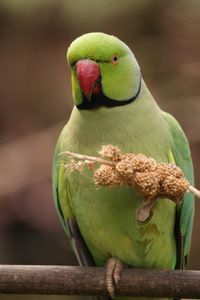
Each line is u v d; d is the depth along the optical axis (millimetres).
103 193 9367
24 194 17234
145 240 9625
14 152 17703
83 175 9281
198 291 8773
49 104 18234
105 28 17984
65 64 18328
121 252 9742
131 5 17875
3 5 17750
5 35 18422
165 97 17828
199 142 17281
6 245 17266
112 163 8297
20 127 18250
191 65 18156
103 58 9031
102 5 17672
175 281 8812
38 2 17625
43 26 18172
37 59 18422
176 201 8273
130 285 8922
